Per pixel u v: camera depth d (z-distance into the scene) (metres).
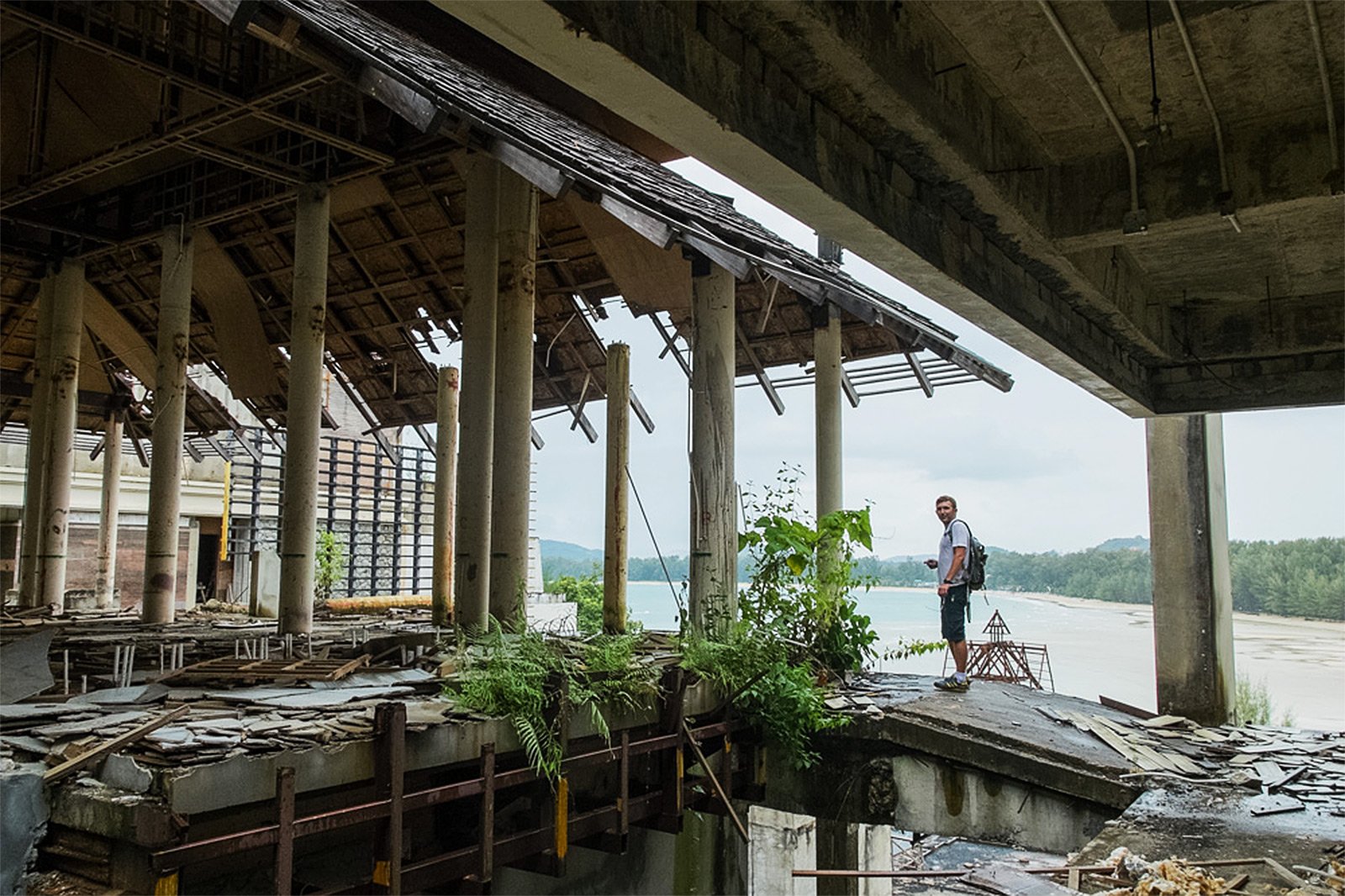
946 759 7.54
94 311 16.81
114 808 4.04
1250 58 4.12
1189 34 4.00
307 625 10.29
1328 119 4.32
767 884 10.85
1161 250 6.47
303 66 8.69
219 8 6.80
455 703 5.66
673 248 11.00
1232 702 9.19
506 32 2.65
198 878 4.53
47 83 11.24
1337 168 4.32
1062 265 5.49
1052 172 5.12
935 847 14.66
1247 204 4.55
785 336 13.51
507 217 10.20
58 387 14.46
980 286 4.93
